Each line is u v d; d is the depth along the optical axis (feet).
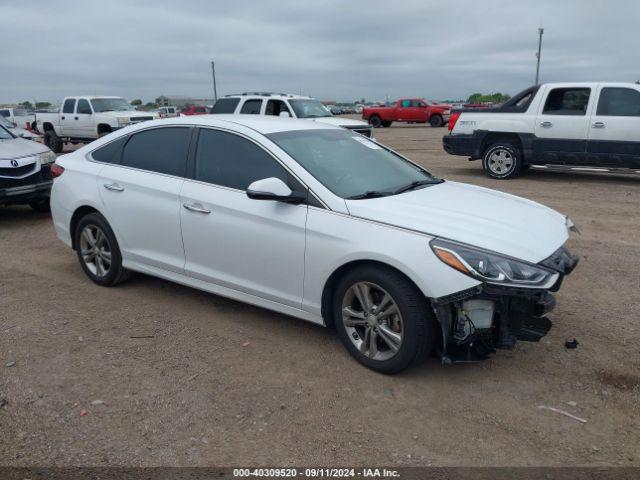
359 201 12.69
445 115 116.06
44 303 16.55
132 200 16.19
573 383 12.00
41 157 27.73
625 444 10.01
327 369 12.62
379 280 11.84
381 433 10.37
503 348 11.71
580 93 36.06
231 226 14.07
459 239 11.32
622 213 27.84
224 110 50.93
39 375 12.38
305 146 14.52
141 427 10.55
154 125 16.51
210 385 12.00
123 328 14.80
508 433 10.34
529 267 11.09
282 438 10.23
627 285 17.84
